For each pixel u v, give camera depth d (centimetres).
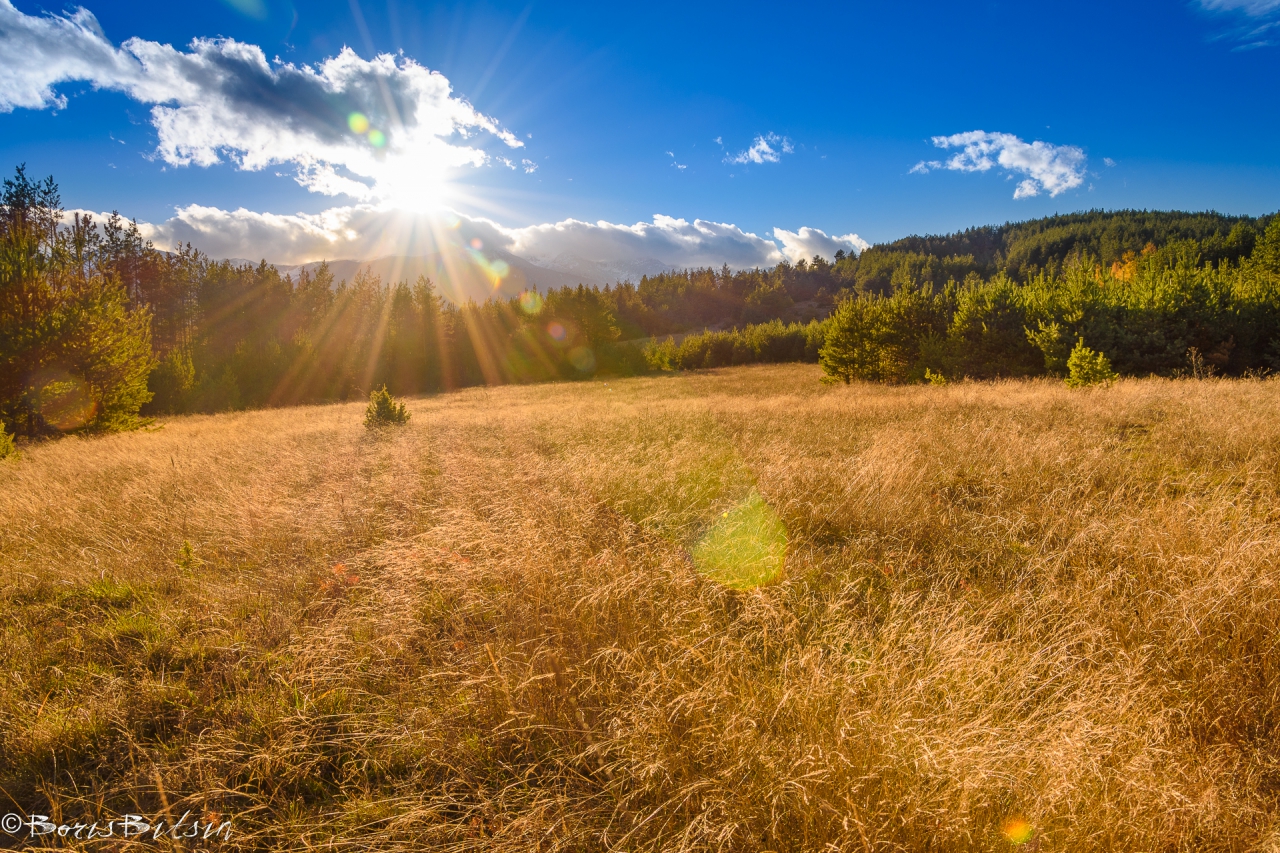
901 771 200
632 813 209
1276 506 420
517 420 1593
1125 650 279
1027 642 297
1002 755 202
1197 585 309
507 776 245
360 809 230
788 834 196
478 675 294
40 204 3331
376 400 1513
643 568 399
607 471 706
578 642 310
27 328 1479
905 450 690
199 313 5459
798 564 420
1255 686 246
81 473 849
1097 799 194
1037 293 2259
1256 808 196
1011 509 500
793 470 644
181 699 306
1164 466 574
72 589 442
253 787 249
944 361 2362
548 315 6384
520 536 456
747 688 260
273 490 718
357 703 297
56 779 253
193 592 426
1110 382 1245
